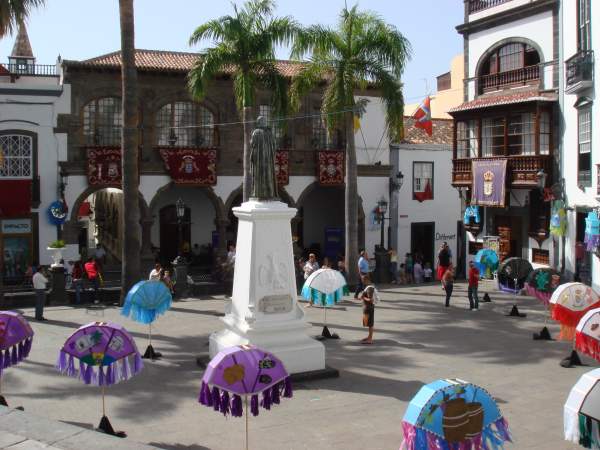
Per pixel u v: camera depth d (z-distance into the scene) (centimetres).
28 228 2834
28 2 2095
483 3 2966
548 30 2648
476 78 2998
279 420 1112
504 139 2758
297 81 2680
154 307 1512
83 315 2042
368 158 3434
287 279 1402
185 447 988
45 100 2828
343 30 2620
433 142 3603
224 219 3181
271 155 1428
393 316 2072
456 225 3675
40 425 727
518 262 2247
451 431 664
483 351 1612
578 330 1197
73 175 2889
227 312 1488
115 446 668
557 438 1035
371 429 1070
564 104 2548
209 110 3136
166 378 1360
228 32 2470
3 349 1076
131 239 2212
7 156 2781
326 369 1384
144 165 3016
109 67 2895
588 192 2384
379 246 3219
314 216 3756
